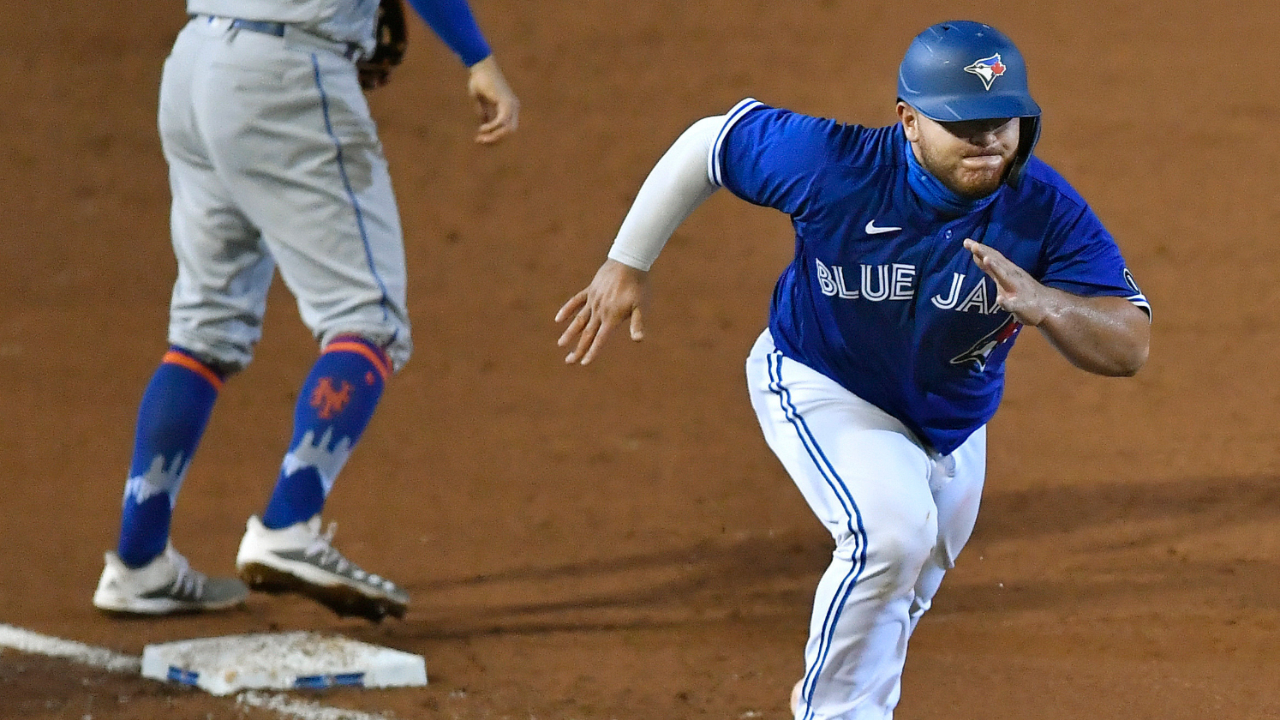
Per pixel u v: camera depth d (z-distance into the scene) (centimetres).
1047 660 1706
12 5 6306
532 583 2023
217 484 2484
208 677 1575
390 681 1609
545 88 5350
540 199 4447
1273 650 1725
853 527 1259
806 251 1322
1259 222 3878
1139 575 2008
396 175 4681
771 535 2228
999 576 2023
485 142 1891
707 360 3186
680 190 1323
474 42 1856
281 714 1511
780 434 1378
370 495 2431
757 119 1292
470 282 3812
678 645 1770
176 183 1831
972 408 1353
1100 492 2364
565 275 3847
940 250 1223
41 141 5100
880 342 1302
